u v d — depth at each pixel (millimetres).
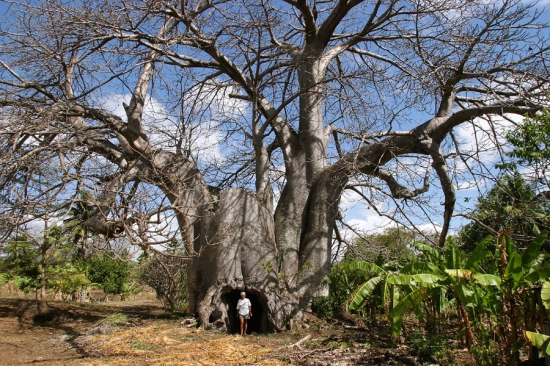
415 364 8750
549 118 10328
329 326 12844
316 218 14648
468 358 9008
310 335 11750
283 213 14930
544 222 12117
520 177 11914
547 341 6742
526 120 10633
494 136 13148
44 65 13180
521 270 8047
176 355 9938
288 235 14578
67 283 21875
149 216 9766
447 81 13977
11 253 17953
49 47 13062
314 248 14453
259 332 13227
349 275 14875
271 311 12852
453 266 9047
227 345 10789
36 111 12219
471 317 8820
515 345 8133
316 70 15281
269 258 13547
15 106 12180
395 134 14164
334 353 9648
